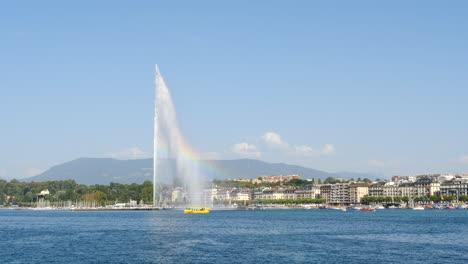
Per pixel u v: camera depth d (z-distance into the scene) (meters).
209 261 124.88
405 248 149.38
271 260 126.38
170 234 190.88
